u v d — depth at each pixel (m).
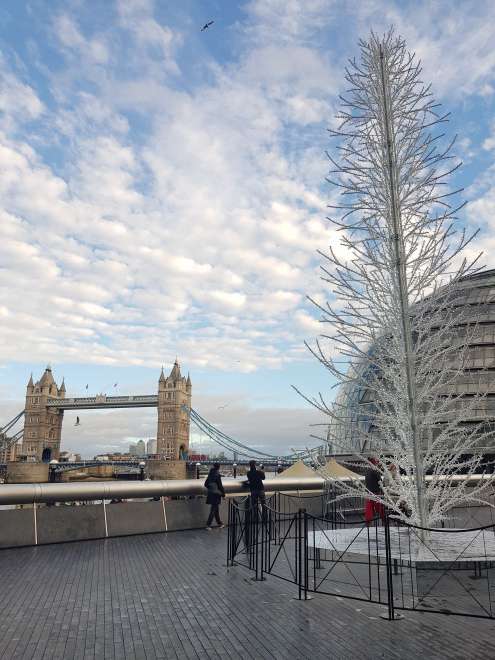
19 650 6.00
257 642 6.23
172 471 134.50
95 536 14.27
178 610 7.55
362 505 18.58
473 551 8.77
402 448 10.22
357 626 6.81
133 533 14.95
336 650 5.95
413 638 6.33
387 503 9.82
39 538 13.29
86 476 147.88
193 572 10.09
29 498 13.43
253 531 11.39
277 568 10.53
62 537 13.70
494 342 39.50
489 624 6.80
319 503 19.06
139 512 15.31
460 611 7.38
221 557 11.67
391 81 10.85
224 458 125.94
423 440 10.68
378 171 10.53
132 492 15.30
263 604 7.86
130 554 11.99
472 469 9.91
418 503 9.53
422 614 7.31
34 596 8.30
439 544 9.42
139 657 5.79
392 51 10.98
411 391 9.78
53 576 9.73
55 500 13.88
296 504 18.59
